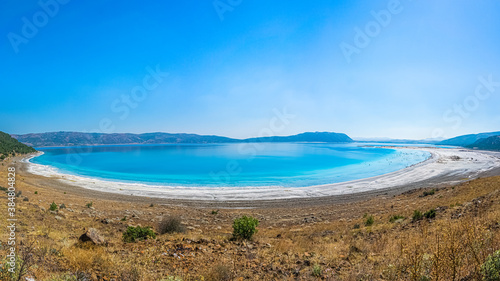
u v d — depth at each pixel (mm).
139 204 37312
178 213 30078
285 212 33062
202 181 73938
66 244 9633
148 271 7066
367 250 9094
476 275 4398
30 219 15852
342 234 15359
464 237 5938
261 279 6547
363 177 79375
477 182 37000
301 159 148375
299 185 65125
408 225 15109
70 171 91750
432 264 4582
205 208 37375
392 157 154625
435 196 32594
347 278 6051
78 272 6484
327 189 56250
